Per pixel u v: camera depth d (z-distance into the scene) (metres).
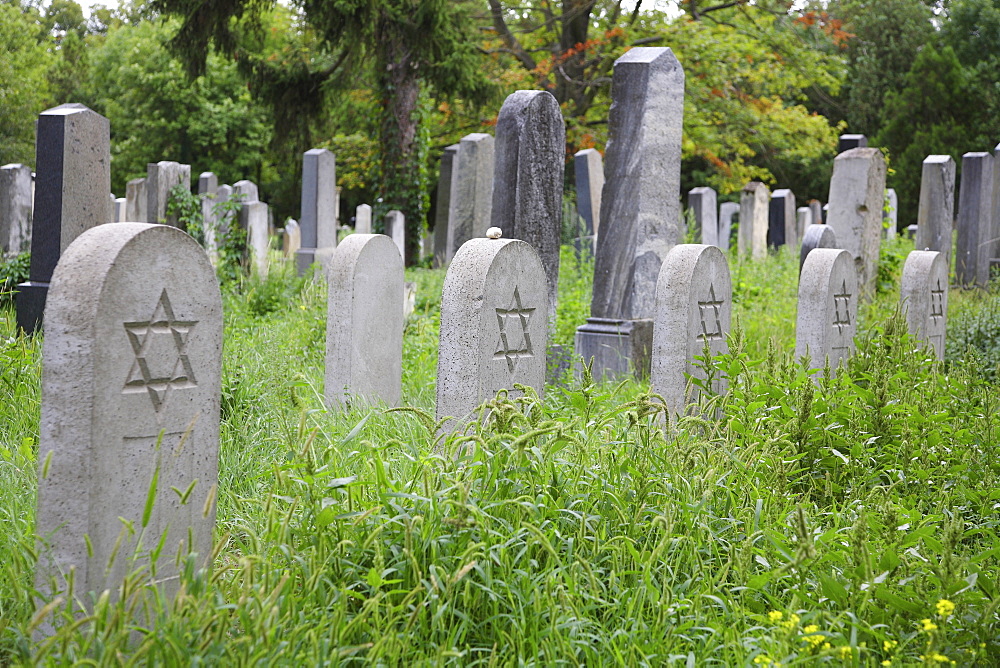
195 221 13.87
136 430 3.24
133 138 41.59
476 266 5.39
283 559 3.47
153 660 2.66
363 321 6.98
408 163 21.09
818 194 40.72
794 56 29.83
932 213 16.36
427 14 19.45
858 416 5.56
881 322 9.98
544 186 9.20
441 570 3.25
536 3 29.64
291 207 43.72
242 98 41.59
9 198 14.88
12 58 40.19
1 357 6.12
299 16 23.19
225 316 9.87
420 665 3.01
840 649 2.99
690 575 3.80
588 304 10.90
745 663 3.06
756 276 14.53
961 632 3.29
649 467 4.14
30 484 4.28
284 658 2.82
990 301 12.74
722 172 31.47
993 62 38.97
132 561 2.99
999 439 5.52
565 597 3.20
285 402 6.26
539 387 5.86
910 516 3.96
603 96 28.66
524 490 3.74
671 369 6.47
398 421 5.72
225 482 4.81
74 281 3.11
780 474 4.57
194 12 19.94
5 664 2.81
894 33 43.25
